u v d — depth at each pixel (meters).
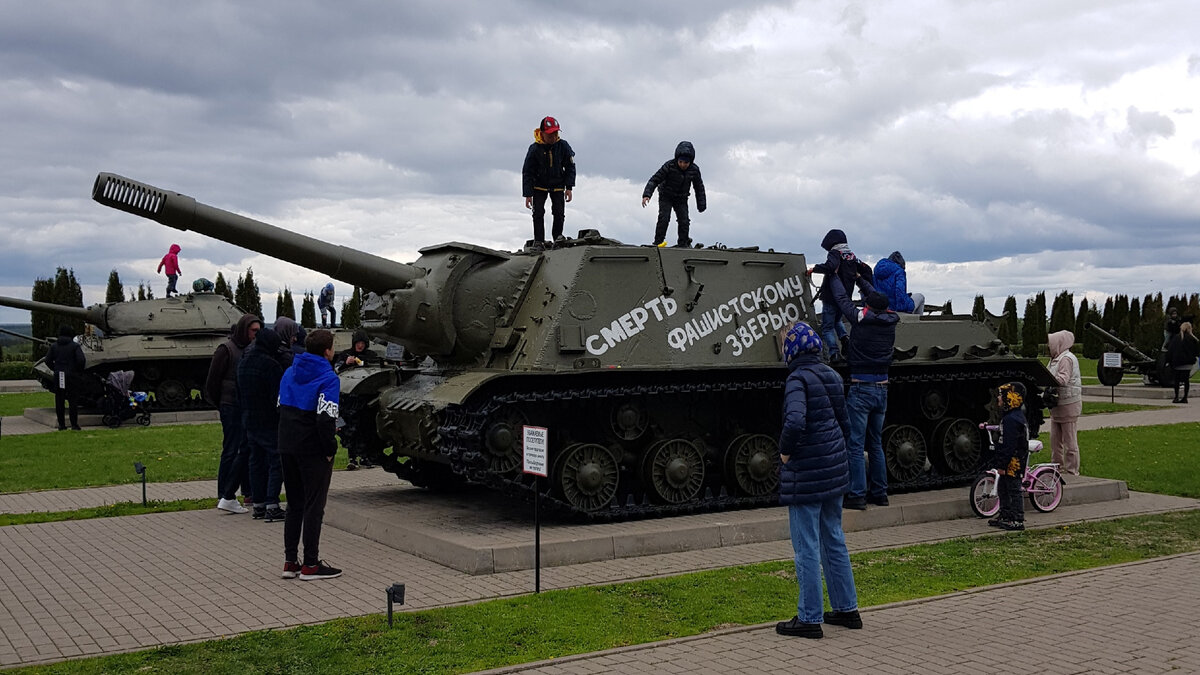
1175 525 13.41
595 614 8.84
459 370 14.08
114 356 28.89
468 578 10.36
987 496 14.10
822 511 8.53
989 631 8.31
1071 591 9.66
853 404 13.58
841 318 14.75
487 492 15.73
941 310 17.84
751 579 10.20
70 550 11.92
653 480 13.55
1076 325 68.44
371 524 12.71
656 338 13.75
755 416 15.05
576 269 13.39
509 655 7.73
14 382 50.41
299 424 10.20
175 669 7.42
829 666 7.39
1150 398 37.22
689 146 15.70
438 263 13.98
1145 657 7.61
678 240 16.08
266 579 10.38
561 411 13.33
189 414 29.44
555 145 16.16
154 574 10.63
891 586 10.04
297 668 7.44
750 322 14.59
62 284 54.72
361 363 16.53
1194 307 61.09
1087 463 19.17
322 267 13.34
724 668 7.36
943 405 16.38
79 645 8.06
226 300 32.44
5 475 18.16
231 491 14.63
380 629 8.35
